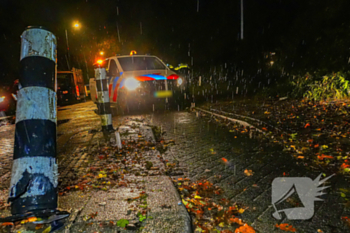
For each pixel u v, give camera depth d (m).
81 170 3.56
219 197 2.73
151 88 7.91
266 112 6.56
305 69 9.49
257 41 14.02
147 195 2.67
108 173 3.38
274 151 4.05
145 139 4.93
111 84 8.78
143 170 3.45
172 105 8.77
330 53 8.52
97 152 4.29
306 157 3.68
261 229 2.18
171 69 9.41
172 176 3.31
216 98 10.48
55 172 2.27
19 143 2.18
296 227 2.18
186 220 2.21
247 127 5.51
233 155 3.98
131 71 8.35
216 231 2.18
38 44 2.30
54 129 2.33
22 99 2.23
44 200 2.16
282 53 11.35
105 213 2.34
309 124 5.11
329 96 7.41
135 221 2.20
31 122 2.19
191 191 2.89
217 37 17.48
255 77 14.13
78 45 24.45
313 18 9.04
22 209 2.10
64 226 2.16
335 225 2.18
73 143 4.91
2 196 2.91
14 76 18.27
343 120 5.12
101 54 23.47
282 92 9.27
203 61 19.47
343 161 3.43
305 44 9.71
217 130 5.55
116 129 5.73
